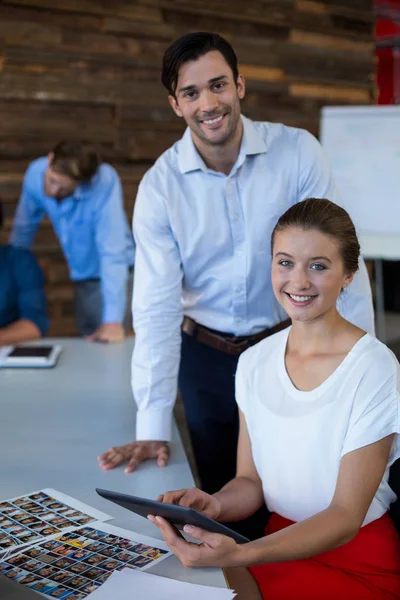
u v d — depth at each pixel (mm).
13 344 2561
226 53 1545
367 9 5164
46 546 1056
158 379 1591
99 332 2730
